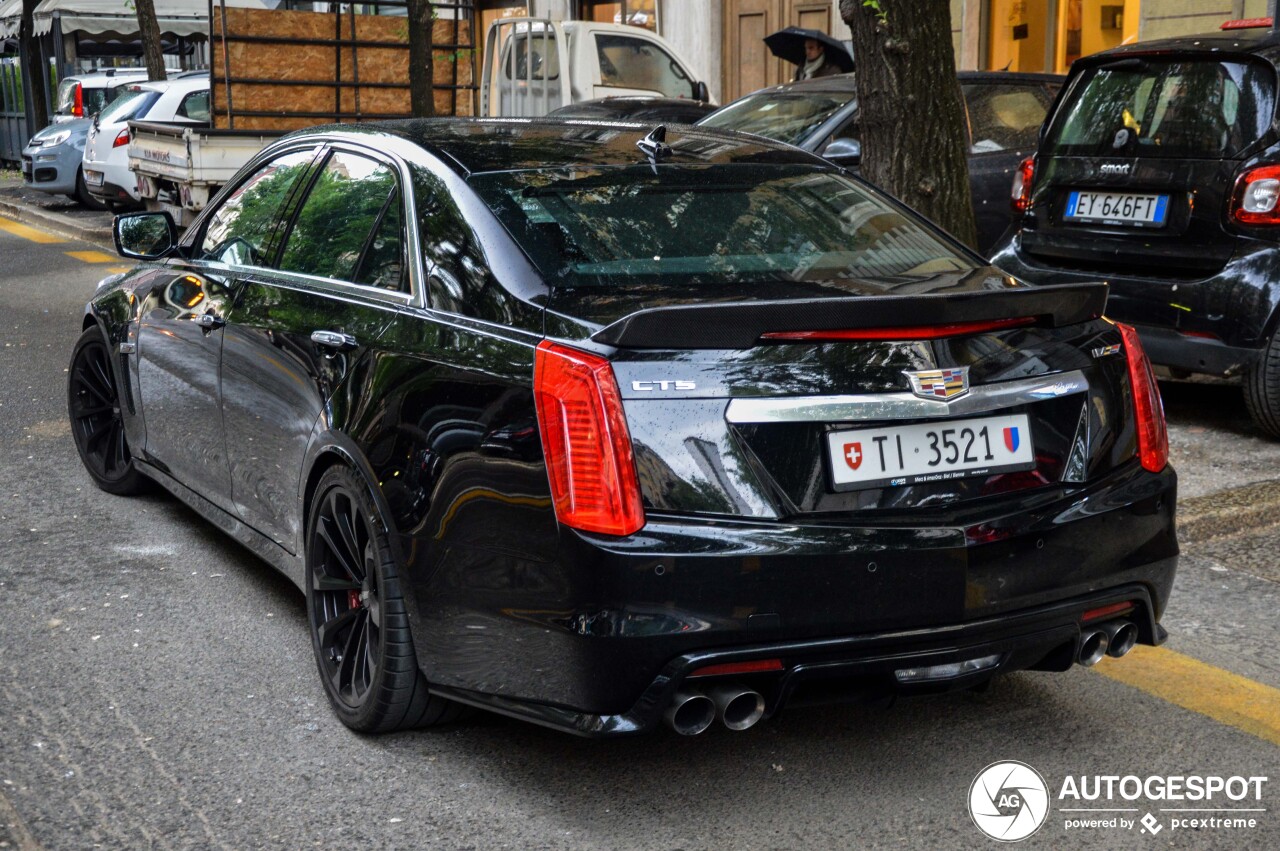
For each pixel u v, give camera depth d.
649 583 3.06
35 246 16.36
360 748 3.78
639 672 3.08
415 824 3.37
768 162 4.35
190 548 5.51
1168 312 6.72
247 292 4.70
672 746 3.80
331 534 3.99
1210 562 5.38
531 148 4.17
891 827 3.38
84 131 19.33
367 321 3.93
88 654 4.43
